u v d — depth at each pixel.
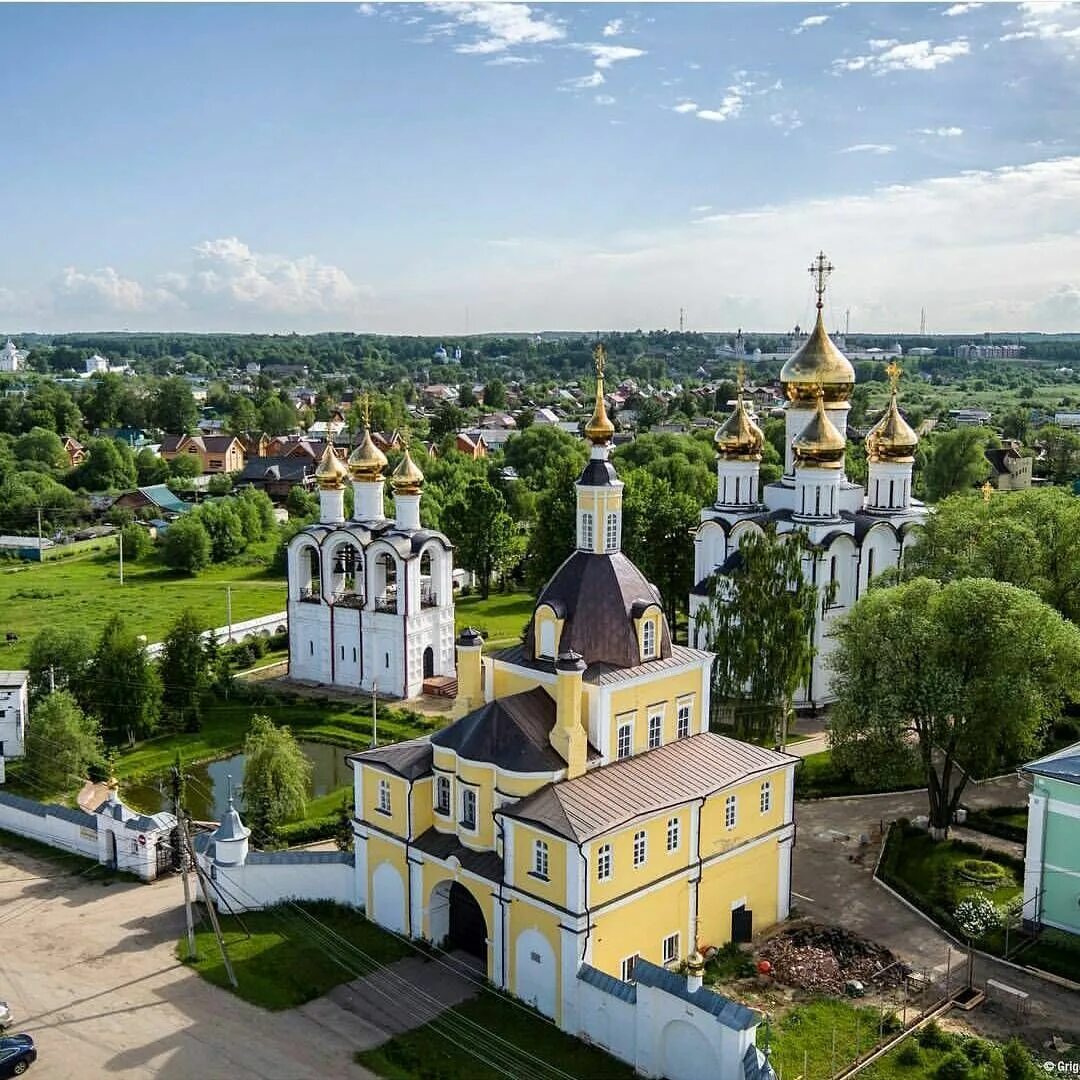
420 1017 44.72
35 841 63.00
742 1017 38.16
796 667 67.56
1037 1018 44.62
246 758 66.31
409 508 93.56
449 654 96.50
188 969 48.41
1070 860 50.94
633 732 50.50
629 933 45.69
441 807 50.09
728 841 50.22
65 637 84.81
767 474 173.62
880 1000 45.78
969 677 58.62
